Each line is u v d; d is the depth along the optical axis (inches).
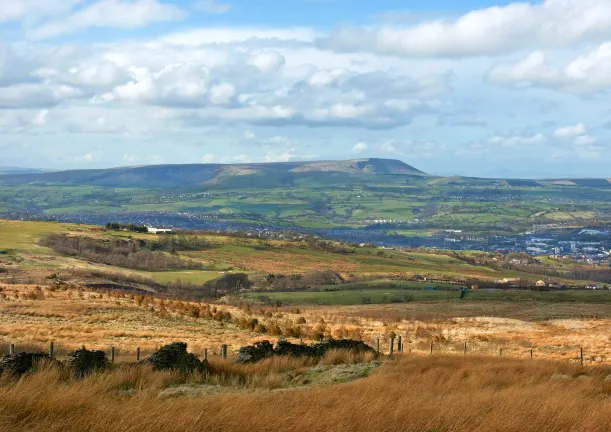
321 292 5152.6
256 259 7219.5
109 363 780.6
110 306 2795.3
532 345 2327.8
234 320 2874.0
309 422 447.2
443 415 505.4
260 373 870.4
